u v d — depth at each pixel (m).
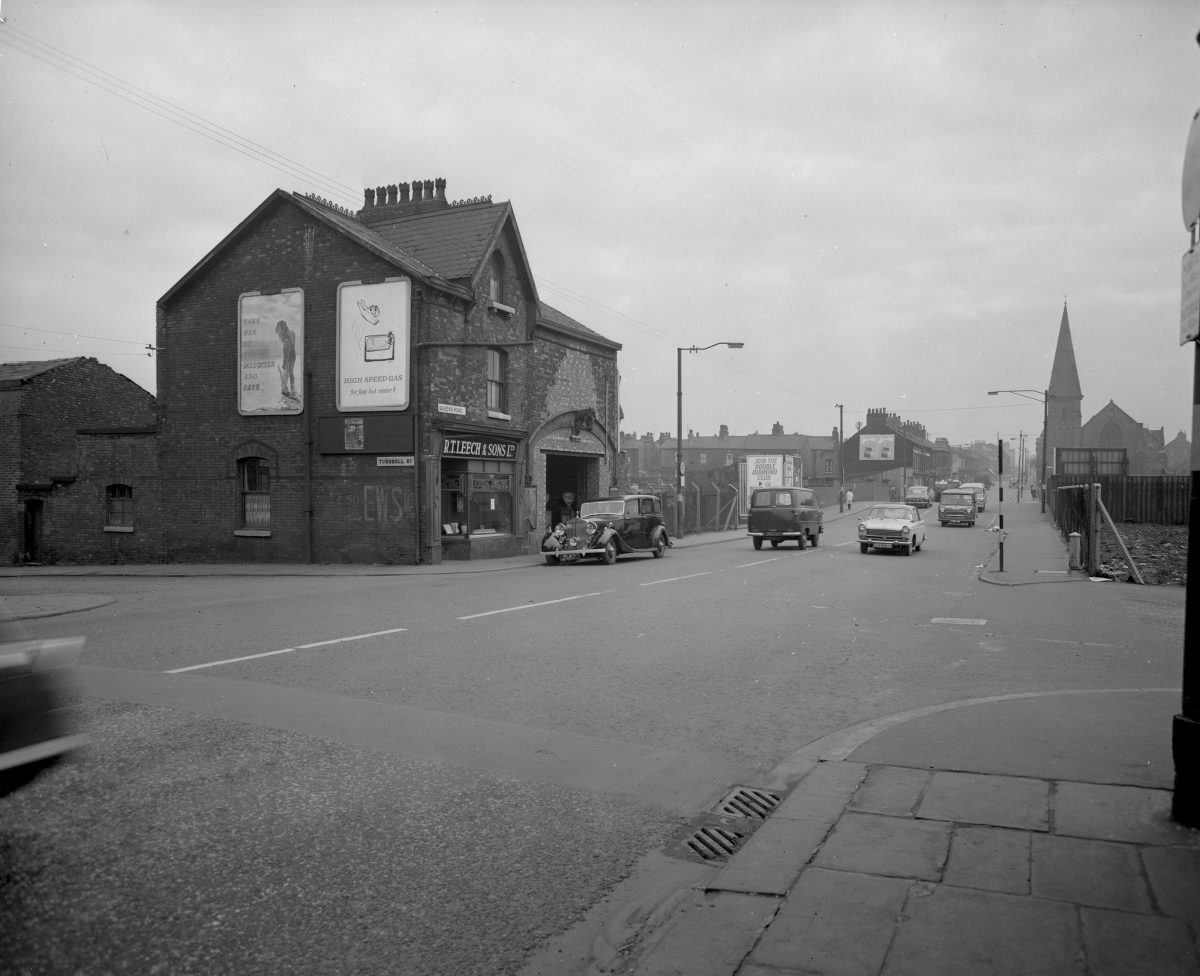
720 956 3.22
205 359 25.45
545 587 17.06
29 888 3.80
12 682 4.12
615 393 32.72
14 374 30.20
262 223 24.61
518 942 3.46
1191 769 4.29
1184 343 4.38
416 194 28.56
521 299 27.17
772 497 30.17
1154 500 43.53
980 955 3.16
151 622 11.93
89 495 27.23
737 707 7.35
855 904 3.59
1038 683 8.24
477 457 24.97
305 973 3.19
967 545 32.47
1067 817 4.48
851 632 11.36
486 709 7.13
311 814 4.75
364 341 23.28
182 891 3.80
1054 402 105.81
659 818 4.88
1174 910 3.46
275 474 24.53
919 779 5.14
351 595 15.66
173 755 5.72
